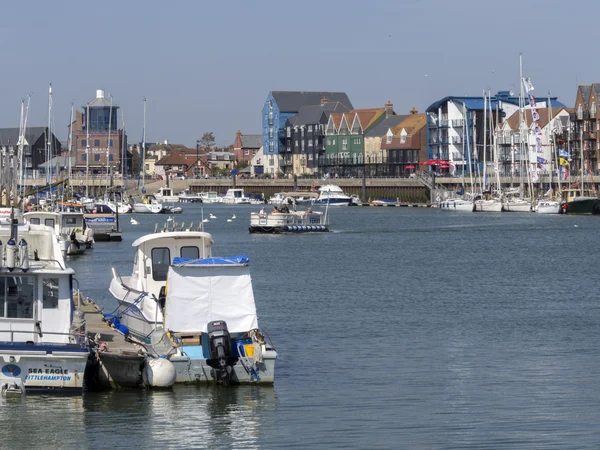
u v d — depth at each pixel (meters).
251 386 42.81
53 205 132.62
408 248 122.56
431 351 52.06
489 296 74.38
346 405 40.94
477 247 123.94
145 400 40.66
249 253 114.44
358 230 160.00
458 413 40.00
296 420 38.69
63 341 40.34
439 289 78.81
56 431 36.72
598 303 70.38
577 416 39.59
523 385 44.69
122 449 35.09
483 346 53.44
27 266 39.91
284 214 153.25
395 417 39.38
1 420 37.62
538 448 35.78
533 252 116.19
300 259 106.69
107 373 41.97
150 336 46.00
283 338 55.50
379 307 67.88
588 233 149.12
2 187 63.44
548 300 72.12
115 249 116.56
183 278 43.50
